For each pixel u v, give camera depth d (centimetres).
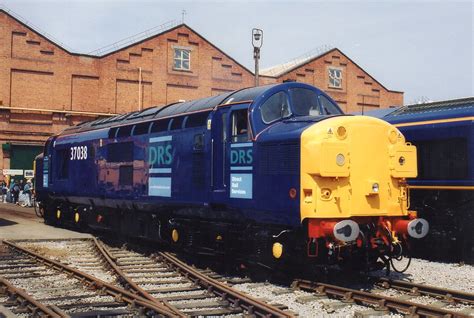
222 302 870
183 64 3706
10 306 865
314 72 4100
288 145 966
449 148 1339
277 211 977
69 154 1875
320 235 934
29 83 3316
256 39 2286
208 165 1138
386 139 999
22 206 3109
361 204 957
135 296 862
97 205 1689
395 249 1010
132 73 3559
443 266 1268
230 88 3828
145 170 1380
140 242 1592
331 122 948
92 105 3453
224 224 1147
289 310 838
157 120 1350
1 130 3247
